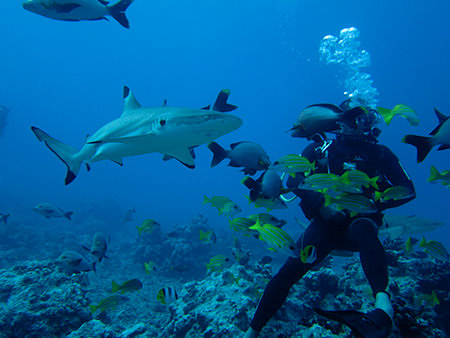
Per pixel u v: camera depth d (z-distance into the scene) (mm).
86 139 4066
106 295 8656
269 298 3252
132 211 14406
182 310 4902
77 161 4062
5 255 12859
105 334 4410
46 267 5684
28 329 4270
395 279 5070
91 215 25297
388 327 2273
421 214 48844
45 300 4734
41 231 18641
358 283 5230
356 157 3453
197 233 13781
